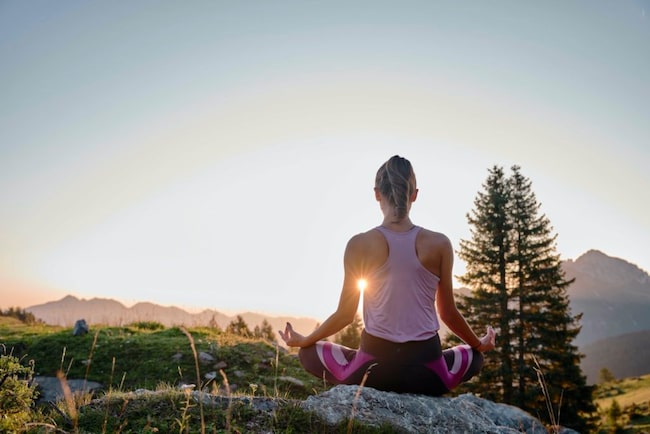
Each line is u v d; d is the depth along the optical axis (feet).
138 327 50.37
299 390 31.63
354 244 11.46
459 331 12.19
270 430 9.43
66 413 9.86
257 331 48.98
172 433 9.03
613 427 160.76
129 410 9.78
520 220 87.25
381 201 11.94
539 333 79.71
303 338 12.20
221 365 35.01
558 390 74.13
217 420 9.54
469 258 88.38
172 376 33.60
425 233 11.50
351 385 11.44
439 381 11.59
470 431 10.75
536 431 12.52
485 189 91.20
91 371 34.35
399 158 11.88
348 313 11.69
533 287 82.74
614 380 339.16
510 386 77.61
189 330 45.37
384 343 11.29
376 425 9.96
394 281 11.22
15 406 10.21
